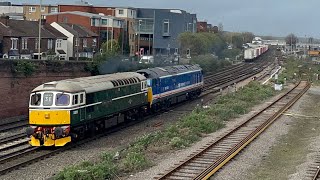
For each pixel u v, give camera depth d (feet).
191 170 73.05
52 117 92.58
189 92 177.37
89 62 158.40
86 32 291.58
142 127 119.44
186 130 105.91
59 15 323.78
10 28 225.76
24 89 131.95
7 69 124.67
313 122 135.44
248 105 159.22
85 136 103.91
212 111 132.98
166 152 87.30
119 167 74.18
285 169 77.92
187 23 415.44
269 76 286.87
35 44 236.43
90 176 67.31
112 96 112.78
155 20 376.48
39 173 74.18
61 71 144.66
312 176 71.15
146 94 134.31
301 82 266.57
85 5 368.68
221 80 252.42
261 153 89.56
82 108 98.63
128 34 362.74
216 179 68.69
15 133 106.93
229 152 84.28
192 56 326.03
